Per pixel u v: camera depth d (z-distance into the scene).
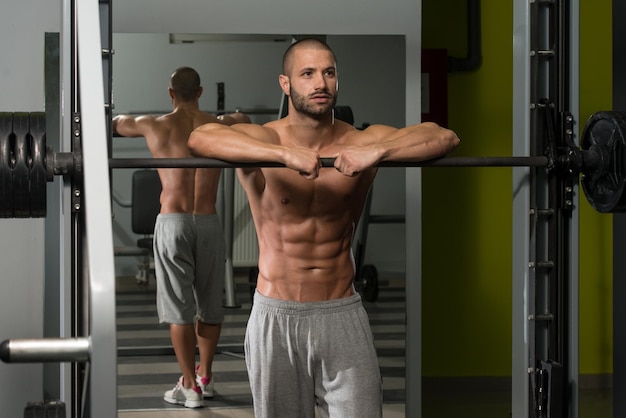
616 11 3.61
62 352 1.57
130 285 4.19
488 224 5.83
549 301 3.04
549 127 2.95
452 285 5.83
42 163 2.40
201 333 4.23
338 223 3.06
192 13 4.20
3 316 3.83
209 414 4.22
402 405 4.37
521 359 3.06
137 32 4.16
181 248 4.20
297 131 3.06
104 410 1.54
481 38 5.79
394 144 2.76
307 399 3.07
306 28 4.27
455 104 5.80
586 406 5.41
